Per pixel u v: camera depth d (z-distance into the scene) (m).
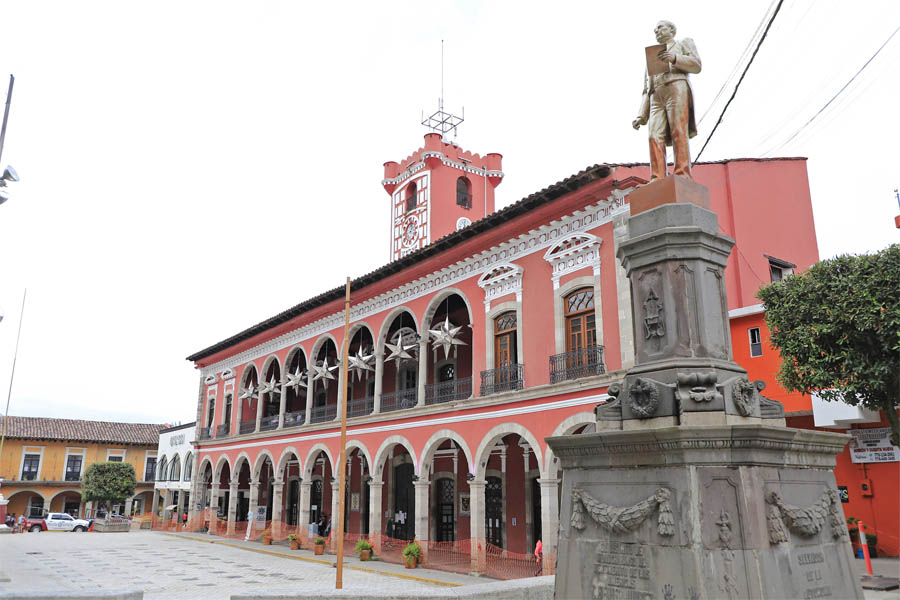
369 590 8.51
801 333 11.75
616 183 14.98
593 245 15.57
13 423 45.81
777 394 15.11
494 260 18.67
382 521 25.70
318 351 27.55
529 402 16.48
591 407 14.87
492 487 21.31
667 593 4.57
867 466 14.09
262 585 15.85
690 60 6.19
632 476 5.02
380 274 22.31
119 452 48.12
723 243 5.86
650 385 5.30
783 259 17.75
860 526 13.55
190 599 13.70
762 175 18.02
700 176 17.14
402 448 25.56
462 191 31.06
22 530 37.28
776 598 4.46
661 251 5.76
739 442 4.66
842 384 11.40
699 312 5.55
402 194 31.50
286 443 27.44
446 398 21.89
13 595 7.34
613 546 5.00
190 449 40.19
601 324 15.16
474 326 18.94
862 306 11.05
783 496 4.81
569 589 5.25
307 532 25.11
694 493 4.62
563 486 5.57
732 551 4.48
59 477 45.66
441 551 21.22
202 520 34.41
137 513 48.47
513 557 19.19
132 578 16.97
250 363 32.03
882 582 10.28
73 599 7.46
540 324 16.81
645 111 6.57
